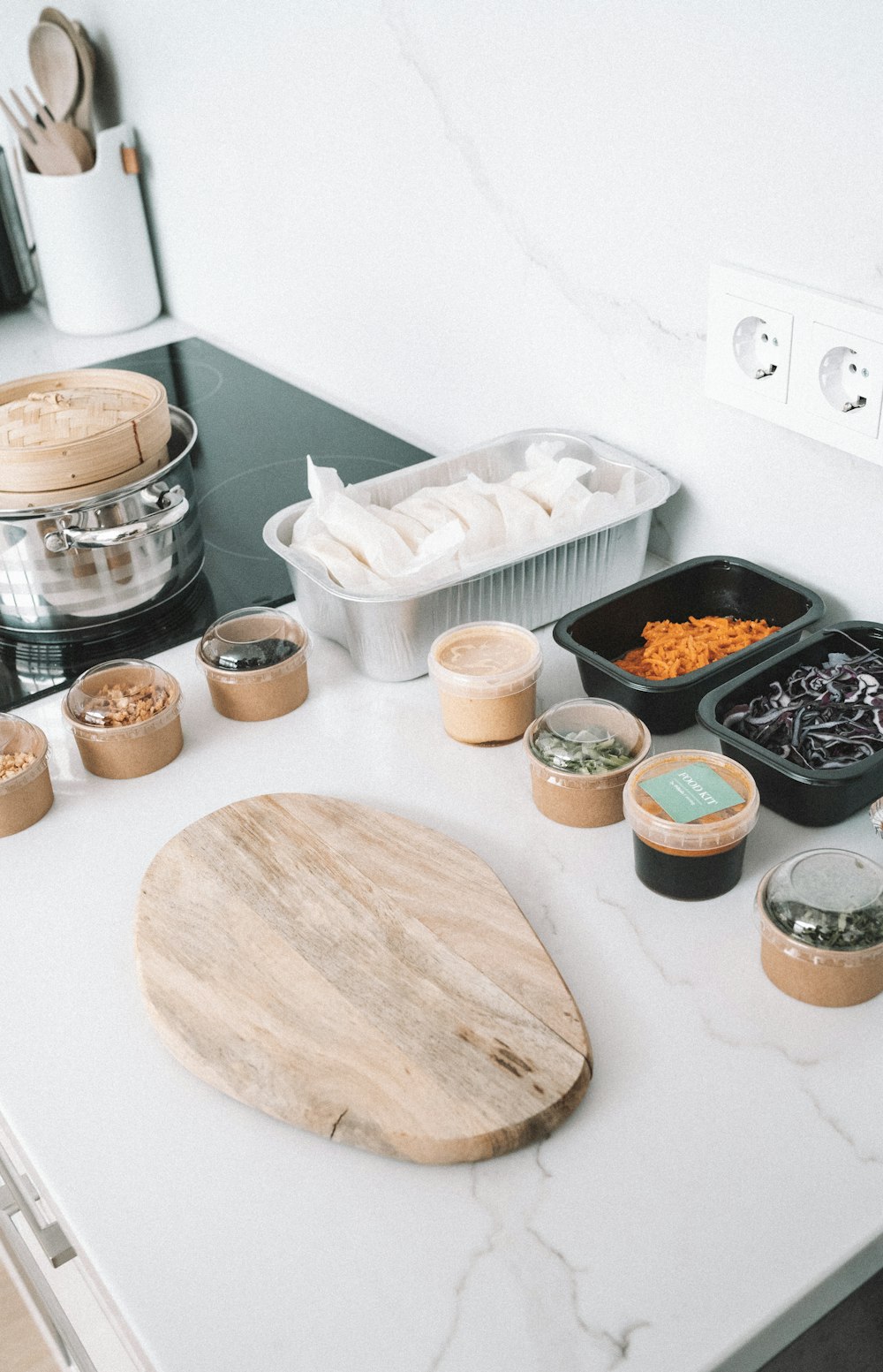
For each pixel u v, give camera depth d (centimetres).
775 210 87
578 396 115
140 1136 67
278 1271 60
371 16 116
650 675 96
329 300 146
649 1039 70
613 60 94
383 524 102
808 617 93
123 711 93
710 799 78
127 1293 59
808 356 88
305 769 95
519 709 94
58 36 158
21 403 114
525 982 72
